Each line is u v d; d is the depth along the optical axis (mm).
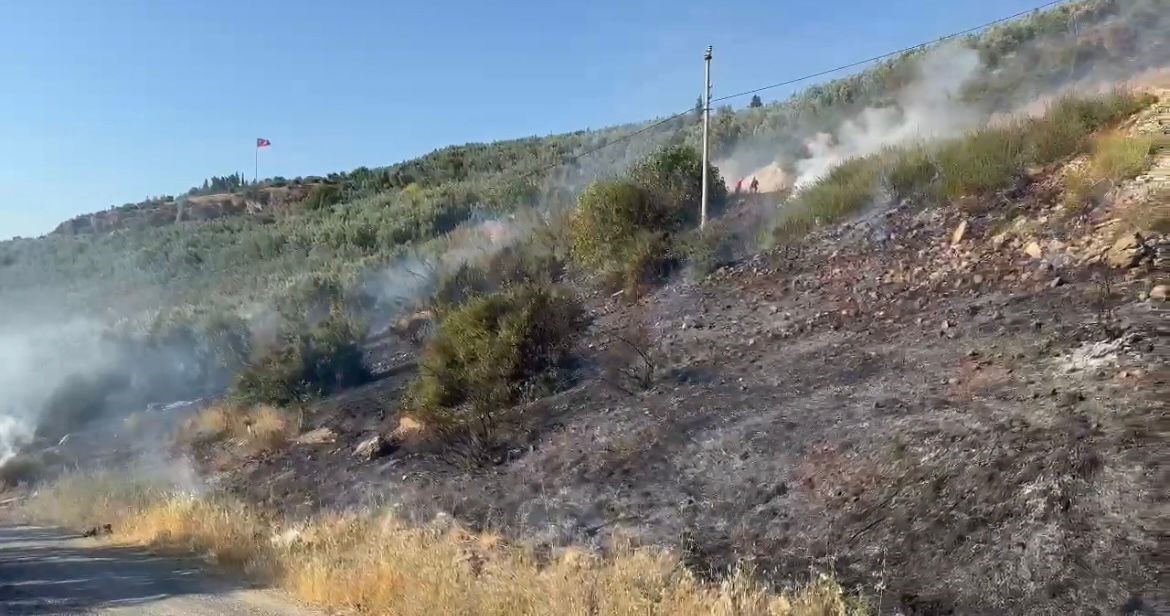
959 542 6605
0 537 14656
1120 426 6906
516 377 14992
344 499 13070
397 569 8445
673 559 7461
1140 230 10859
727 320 14219
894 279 13016
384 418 17094
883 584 6484
